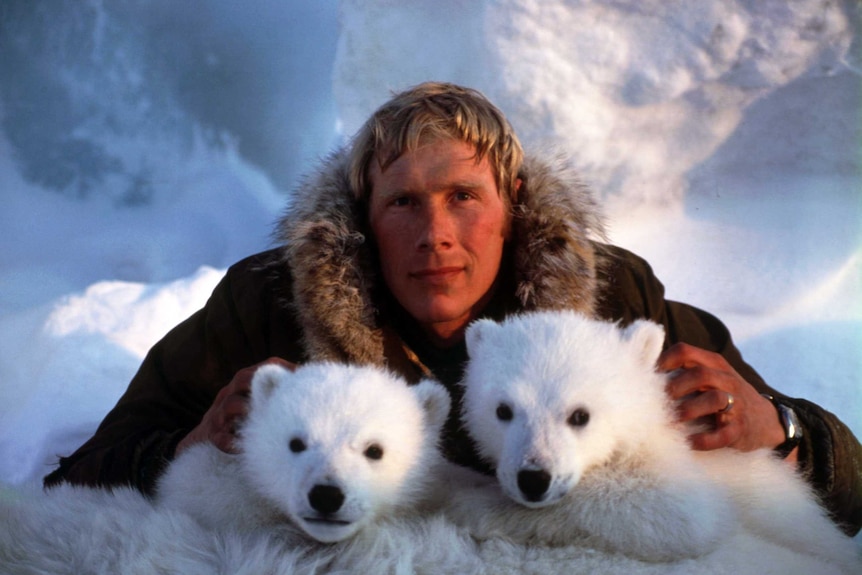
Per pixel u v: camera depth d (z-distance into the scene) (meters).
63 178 8.60
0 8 8.81
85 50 8.90
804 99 7.04
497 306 3.59
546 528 2.54
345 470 2.51
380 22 7.31
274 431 2.69
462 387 3.32
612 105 7.20
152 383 3.54
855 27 6.91
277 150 8.73
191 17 8.91
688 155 7.17
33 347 5.83
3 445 4.99
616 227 6.96
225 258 7.85
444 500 2.81
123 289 6.34
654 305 3.69
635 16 7.11
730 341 3.80
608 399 2.69
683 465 2.65
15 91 8.80
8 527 2.47
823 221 6.74
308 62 8.91
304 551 2.46
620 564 2.39
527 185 3.37
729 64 7.05
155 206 8.50
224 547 2.43
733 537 2.58
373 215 3.30
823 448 3.20
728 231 6.80
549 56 7.06
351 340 3.29
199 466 2.80
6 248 7.78
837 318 5.93
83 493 2.82
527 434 2.60
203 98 8.88
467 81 7.19
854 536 3.43
